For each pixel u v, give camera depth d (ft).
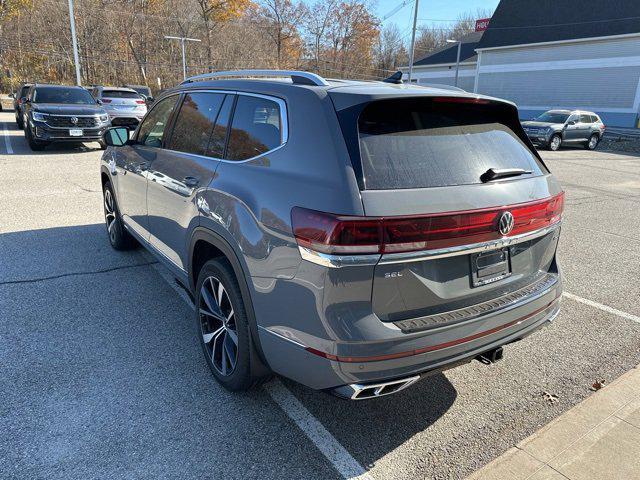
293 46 196.44
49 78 166.20
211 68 188.85
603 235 21.90
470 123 8.43
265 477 7.36
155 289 14.05
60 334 11.33
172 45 188.34
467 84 147.02
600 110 95.71
